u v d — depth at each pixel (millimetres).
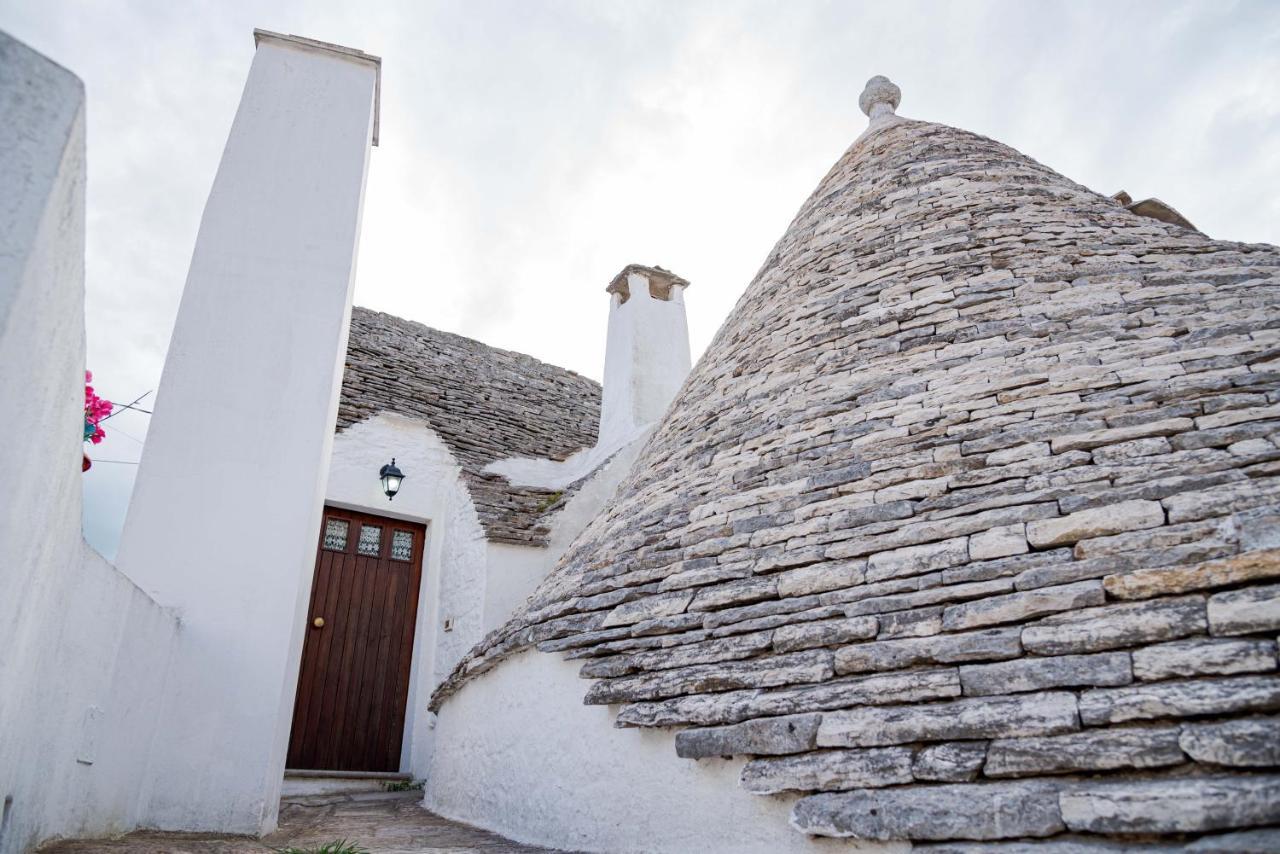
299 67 8625
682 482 6719
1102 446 4645
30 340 2525
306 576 6984
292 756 10484
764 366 7305
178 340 7020
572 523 11648
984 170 8281
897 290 6938
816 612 4652
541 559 11273
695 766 4766
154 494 6473
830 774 3854
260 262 7508
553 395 16453
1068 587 3902
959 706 3727
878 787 3693
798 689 4297
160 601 6203
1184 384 4812
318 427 7059
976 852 3271
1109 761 3211
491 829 6852
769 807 4242
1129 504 4148
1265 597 3367
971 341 6004
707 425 7234
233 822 5855
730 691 4613
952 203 7801
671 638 5270
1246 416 4422
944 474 5004
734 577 5332
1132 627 3566
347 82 8695
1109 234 6801
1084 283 6160
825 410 6148
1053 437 4848
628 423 13234
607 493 12102
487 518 11391
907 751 3717
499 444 13609
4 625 2871
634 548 6430
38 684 3711
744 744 4281
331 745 10805
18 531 2834
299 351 7258
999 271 6605
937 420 5449
